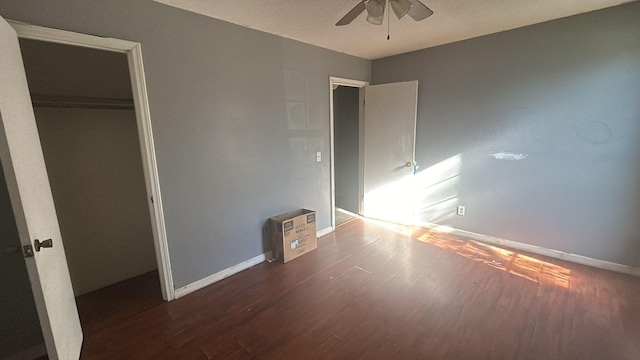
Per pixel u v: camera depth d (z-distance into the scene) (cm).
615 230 255
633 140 238
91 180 246
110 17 182
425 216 378
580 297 221
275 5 212
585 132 257
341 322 202
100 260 255
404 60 361
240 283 256
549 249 291
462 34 293
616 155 246
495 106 301
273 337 189
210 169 245
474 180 328
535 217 294
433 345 179
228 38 244
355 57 372
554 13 243
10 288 167
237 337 190
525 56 276
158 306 225
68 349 154
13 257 165
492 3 221
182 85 220
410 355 171
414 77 356
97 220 251
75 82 232
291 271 275
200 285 249
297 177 324
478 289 237
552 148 275
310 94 323
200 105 232
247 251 283
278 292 240
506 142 300
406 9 172
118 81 252
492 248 313
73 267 241
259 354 175
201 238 246
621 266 256
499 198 314
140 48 196
